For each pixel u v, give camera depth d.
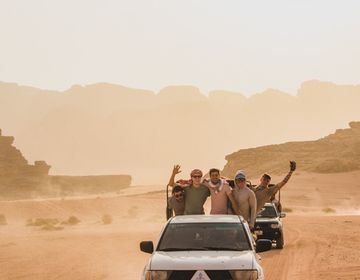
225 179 14.79
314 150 178.25
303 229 40.12
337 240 30.88
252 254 11.16
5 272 19.75
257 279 10.57
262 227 26.06
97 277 18.50
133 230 44.31
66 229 49.16
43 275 19.02
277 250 26.16
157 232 41.09
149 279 10.66
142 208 90.44
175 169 14.95
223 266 10.56
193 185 14.51
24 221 70.81
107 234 39.00
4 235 40.12
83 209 85.94
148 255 25.05
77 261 22.92
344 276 18.14
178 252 11.29
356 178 144.12
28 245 30.30
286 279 17.61
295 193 124.88
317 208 97.62
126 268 20.75
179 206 14.70
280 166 169.62
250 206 14.52
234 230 11.81
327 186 135.12
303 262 21.69
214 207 14.41
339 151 173.50
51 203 90.38
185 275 10.53
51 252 26.50
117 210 87.31
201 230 11.84
